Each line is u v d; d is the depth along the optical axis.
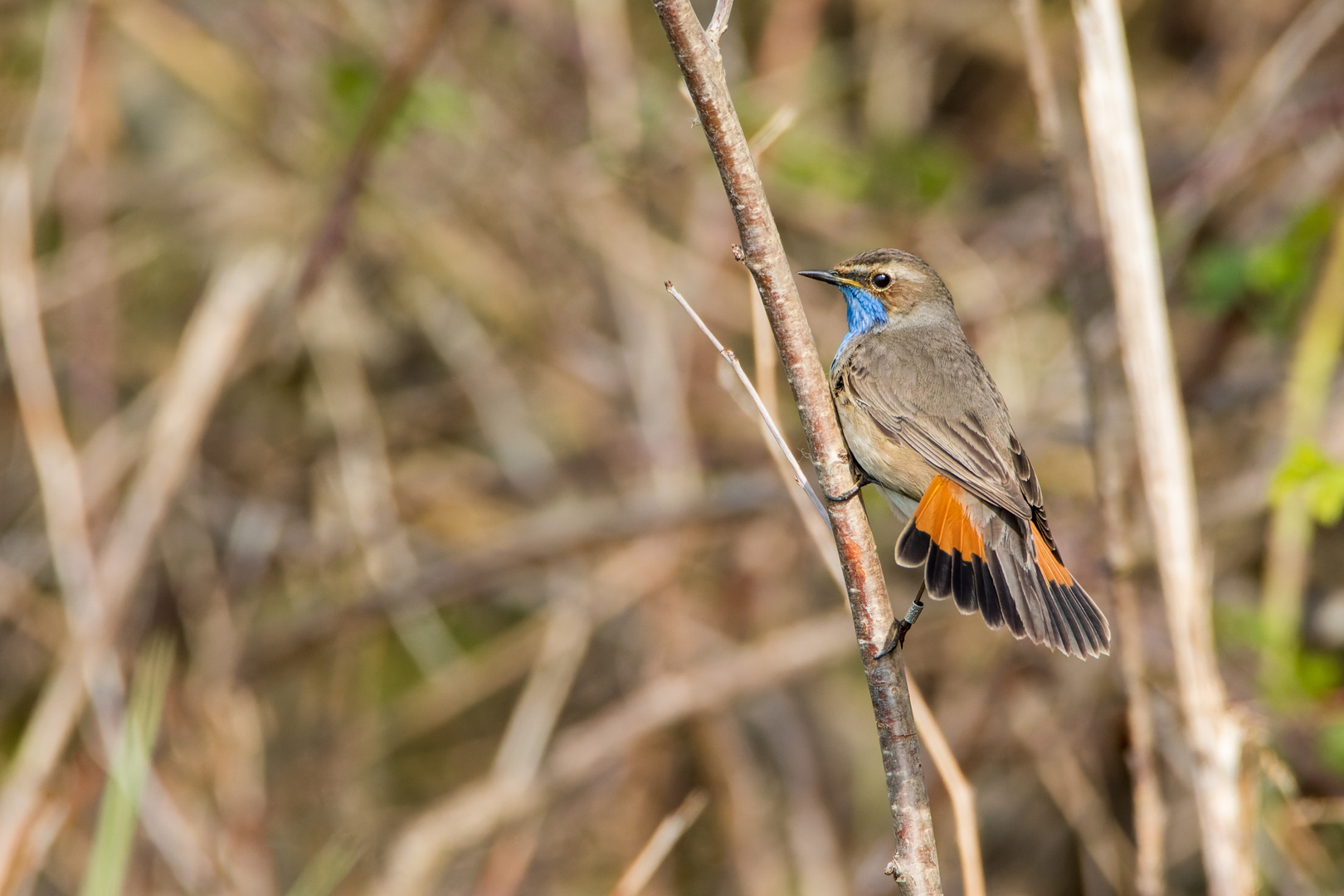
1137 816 9.03
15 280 12.19
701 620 13.92
